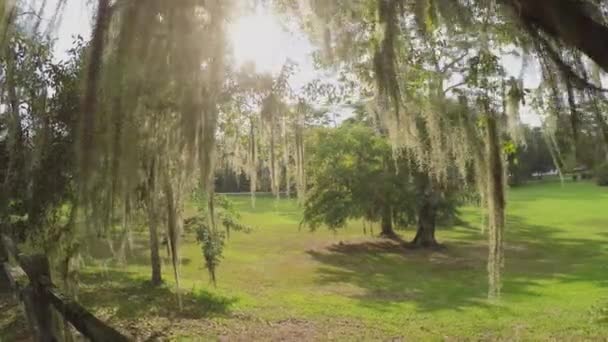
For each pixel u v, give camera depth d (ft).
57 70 14.76
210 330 19.54
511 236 50.21
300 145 19.19
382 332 20.34
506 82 12.31
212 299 24.22
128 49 8.05
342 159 44.70
